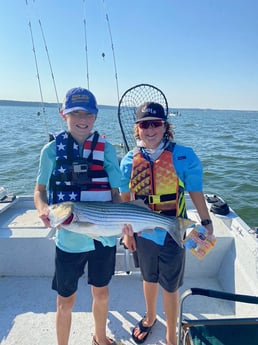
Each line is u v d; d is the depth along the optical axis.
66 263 2.28
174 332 2.54
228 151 18.11
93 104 2.25
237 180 11.46
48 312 3.01
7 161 14.41
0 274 3.54
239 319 2.04
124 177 2.66
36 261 3.49
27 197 4.34
